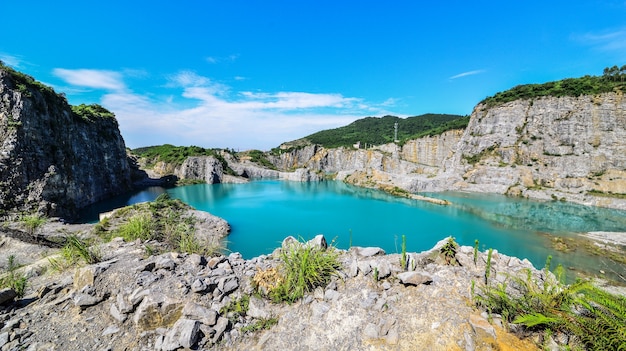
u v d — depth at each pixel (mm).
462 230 38719
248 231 38406
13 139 36719
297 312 6777
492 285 6781
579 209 49625
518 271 7473
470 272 7324
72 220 42406
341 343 5824
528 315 5348
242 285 7734
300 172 107375
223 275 8055
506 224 40594
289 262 8234
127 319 6754
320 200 64688
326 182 103125
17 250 15688
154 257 8938
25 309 7191
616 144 57844
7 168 35406
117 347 6098
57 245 17438
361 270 7684
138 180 96562
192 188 87688
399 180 78438
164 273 7953
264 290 7492
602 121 60469
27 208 35438
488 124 76438
